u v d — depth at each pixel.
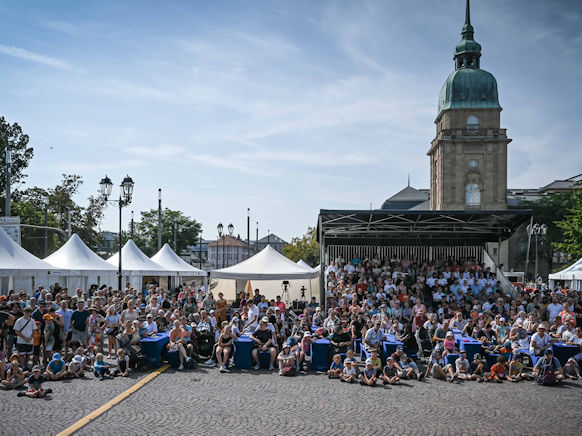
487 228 30.95
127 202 24.92
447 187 82.69
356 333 19.25
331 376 15.12
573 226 51.47
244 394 12.70
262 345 16.56
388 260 29.80
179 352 16.16
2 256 22.31
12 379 12.95
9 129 64.06
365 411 11.28
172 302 24.45
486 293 25.55
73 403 11.43
